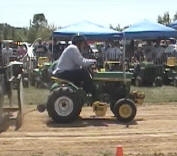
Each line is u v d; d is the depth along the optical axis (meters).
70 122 17.41
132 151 13.09
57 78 17.53
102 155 12.49
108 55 37.75
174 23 39.12
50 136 15.12
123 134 15.47
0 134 15.39
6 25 27.92
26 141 14.37
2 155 12.65
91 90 17.67
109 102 17.95
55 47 37.75
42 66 31.20
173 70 32.78
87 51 19.88
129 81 18.03
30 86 31.23
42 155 12.59
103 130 16.14
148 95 26.25
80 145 13.81
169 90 29.12
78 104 17.28
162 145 13.88
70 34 34.81
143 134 15.49
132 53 39.94
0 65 17.72
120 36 34.66
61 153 12.74
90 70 17.72
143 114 19.75
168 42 43.00
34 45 42.00
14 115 18.53
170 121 18.05
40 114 19.38
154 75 31.94
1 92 16.98
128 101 17.66
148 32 34.50
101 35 34.72
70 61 17.48
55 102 17.20
